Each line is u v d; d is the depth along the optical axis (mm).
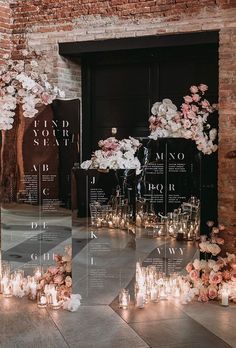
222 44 5496
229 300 5207
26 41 6559
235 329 4422
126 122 6570
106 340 4180
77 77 6688
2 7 6531
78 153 5316
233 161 5473
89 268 5043
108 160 5035
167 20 5777
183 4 5680
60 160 5332
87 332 4352
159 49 6148
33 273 5457
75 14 6258
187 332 4352
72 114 5324
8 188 5488
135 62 6434
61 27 6344
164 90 6328
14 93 5406
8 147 5461
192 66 6156
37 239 5434
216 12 5516
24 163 5406
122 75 6562
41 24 6457
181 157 5246
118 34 6043
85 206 5012
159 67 6332
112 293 5062
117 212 5000
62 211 5340
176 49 6117
